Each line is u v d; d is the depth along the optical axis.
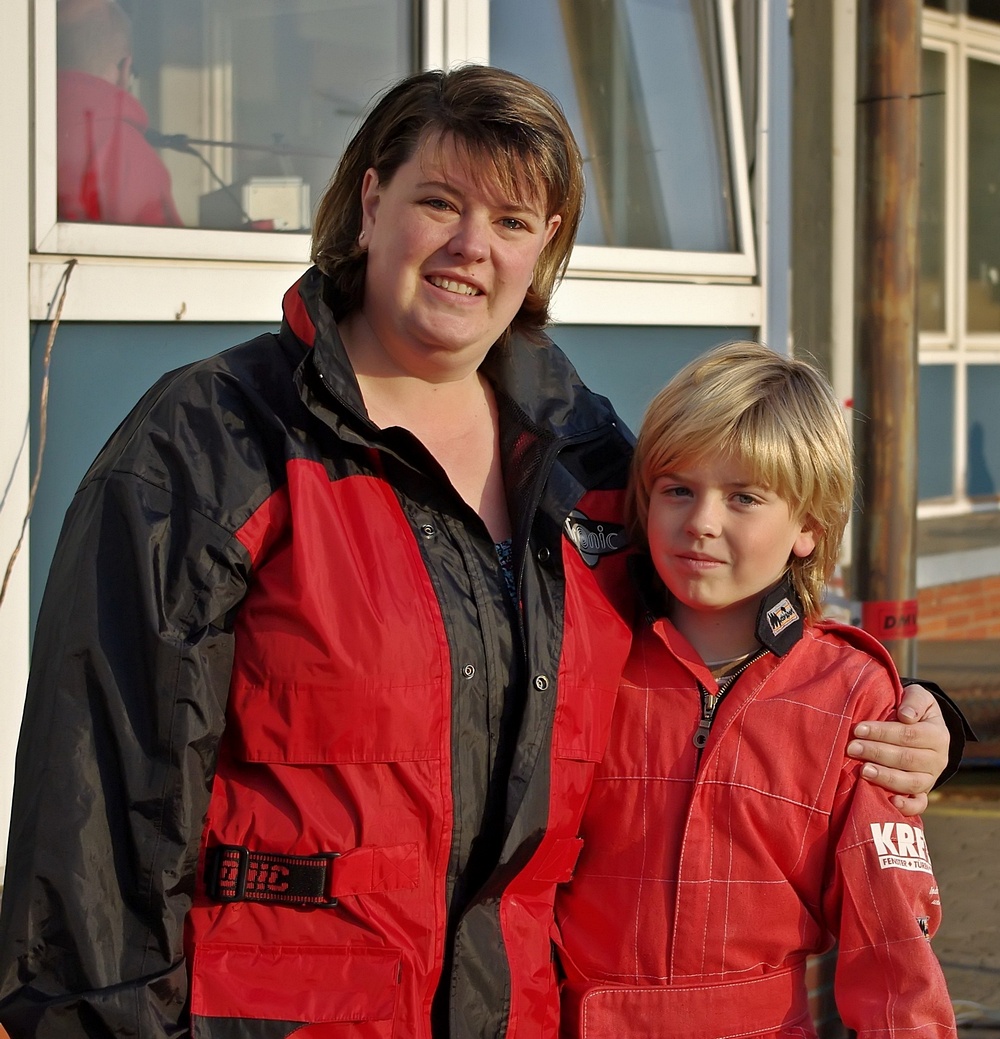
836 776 1.78
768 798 1.79
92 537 1.51
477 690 1.61
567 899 1.85
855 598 3.55
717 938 1.78
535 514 1.75
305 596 1.51
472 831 1.60
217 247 3.02
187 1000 1.50
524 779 1.61
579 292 3.70
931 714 1.84
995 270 8.33
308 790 1.54
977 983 3.78
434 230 1.65
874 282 3.44
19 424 2.72
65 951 1.44
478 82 1.67
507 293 1.71
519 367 1.91
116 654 1.47
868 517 3.51
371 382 1.78
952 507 7.89
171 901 1.46
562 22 3.77
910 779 1.79
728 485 1.80
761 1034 1.78
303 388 1.58
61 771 1.45
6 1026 1.44
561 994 1.83
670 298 3.91
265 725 1.53
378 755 1.53
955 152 8.05
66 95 2.82
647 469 1.86
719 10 4.07
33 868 1.44
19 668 2.76
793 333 5.77
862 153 3.42
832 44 5.61
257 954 1.52
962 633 7.60
